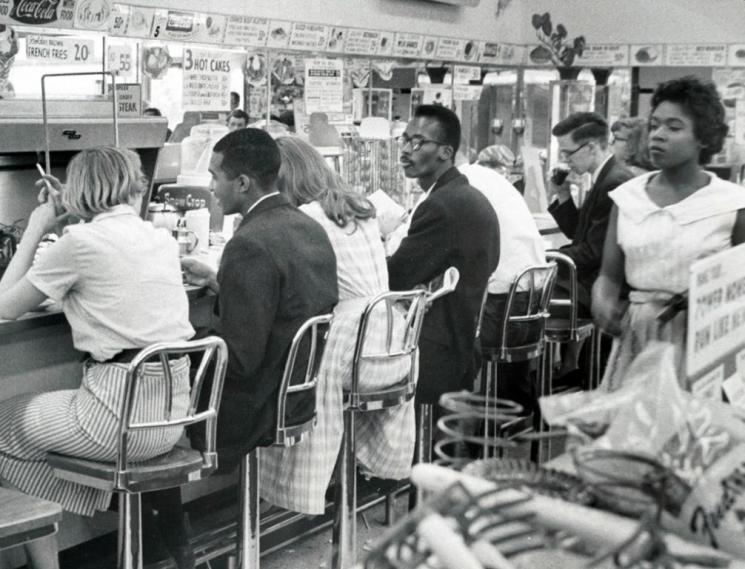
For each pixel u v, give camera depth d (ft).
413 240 12.31
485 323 13.61
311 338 10.18
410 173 13.15
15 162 12.75
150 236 10.03
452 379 12.34
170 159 14.85
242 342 9.89
